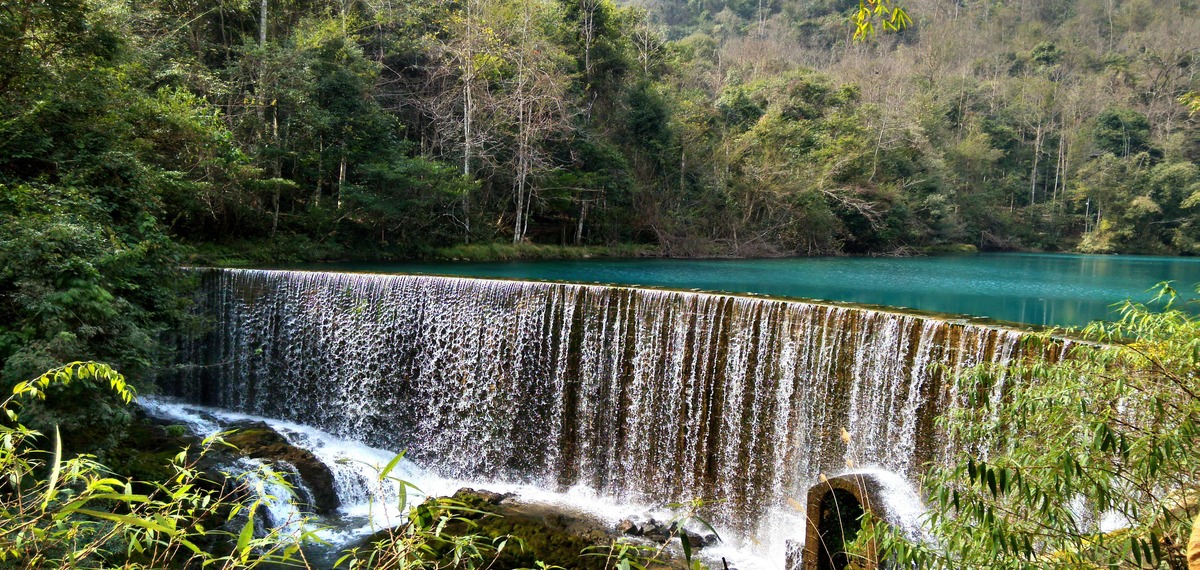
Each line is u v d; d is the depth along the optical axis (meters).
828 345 9.91
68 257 9.19
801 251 42.41
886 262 35.94
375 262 24.84
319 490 10.72
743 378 10.66
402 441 13.45
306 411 14.11
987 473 4.10
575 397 12.14
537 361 12.43
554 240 34.84
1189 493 4.27
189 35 24.75
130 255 10.48
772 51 73.31
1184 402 4.41
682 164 40.41
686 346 11.13
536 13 34.34
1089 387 4.50
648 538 10.27
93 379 8.52
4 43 12.43
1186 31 70.31
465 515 9.90
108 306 9.01
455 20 31.69
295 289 14.02
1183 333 4.34
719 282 23.61
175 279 12.68
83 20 13.95
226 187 20.25
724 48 75.62
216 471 10.14
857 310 9.70
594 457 11.98
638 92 39.16
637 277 24.14
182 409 13.74
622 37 44.25
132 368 9.71
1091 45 82.81
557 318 12.23
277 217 23.41
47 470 7.55
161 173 15.12
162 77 20.53
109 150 13.20
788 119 51.41
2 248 8.70
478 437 12.89
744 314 10.62
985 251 53.28
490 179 31.81
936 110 61.06
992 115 67.44
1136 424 4.48
